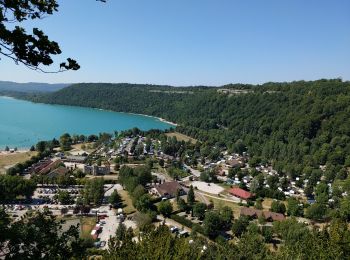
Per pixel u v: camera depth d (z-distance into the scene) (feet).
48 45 53.31
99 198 395.96
